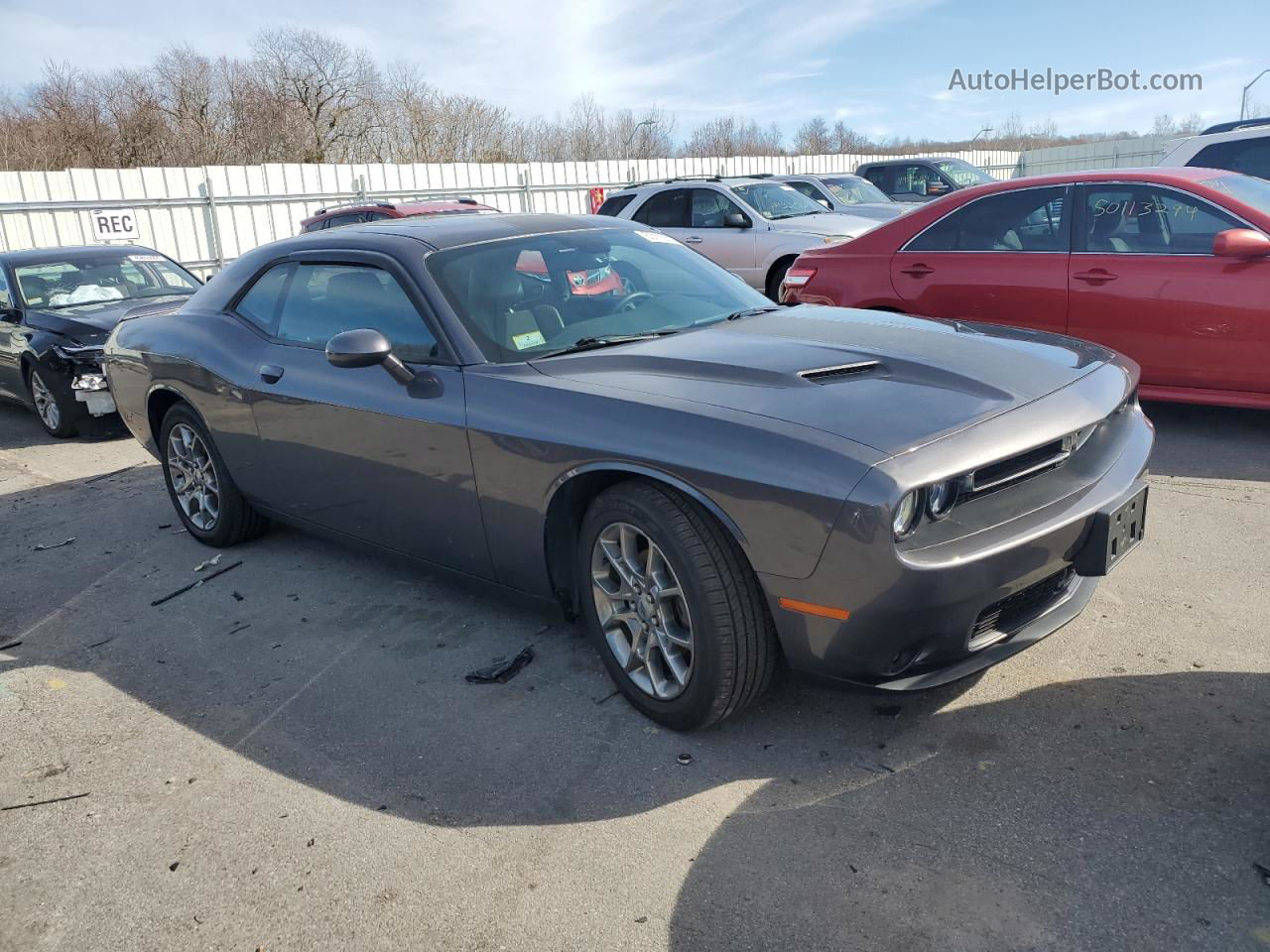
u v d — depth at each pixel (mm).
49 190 19266
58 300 8523
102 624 4246
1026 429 2717
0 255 8906
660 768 2863
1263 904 2143
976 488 2623
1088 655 3268
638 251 4207
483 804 2770
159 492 6242
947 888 2285
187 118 39750
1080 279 5660
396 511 3750
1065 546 2723
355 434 3758
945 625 2561
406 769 2977
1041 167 30234
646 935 2236
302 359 4055
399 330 3670
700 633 2793
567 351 3484
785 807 2633
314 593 4375
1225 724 2814
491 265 3766
